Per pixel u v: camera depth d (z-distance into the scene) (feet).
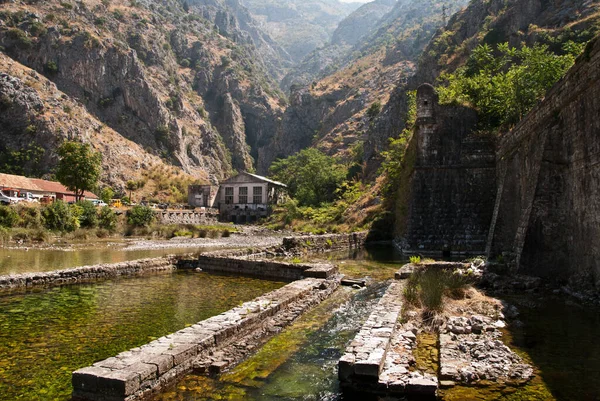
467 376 24.31
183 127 484.33
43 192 225.97
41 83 348.38
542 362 26.89
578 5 174.40
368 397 23.47
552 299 44.06
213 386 24.84
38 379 25.23
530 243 52.54
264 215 282.56
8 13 376.07
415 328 33.32
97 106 402.72
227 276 66.95
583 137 45.55
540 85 89.45
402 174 117.08
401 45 570.46
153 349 26.43
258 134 607.78
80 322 37.81
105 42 422.82
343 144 425.69
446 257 86.17
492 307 39.65
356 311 43.91
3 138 312.09
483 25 237.25
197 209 280.51
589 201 44.24
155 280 61.98
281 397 23.48
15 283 51.72
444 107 92.99
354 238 122.83
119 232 151.33
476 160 89.86
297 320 40.09
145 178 366.63
